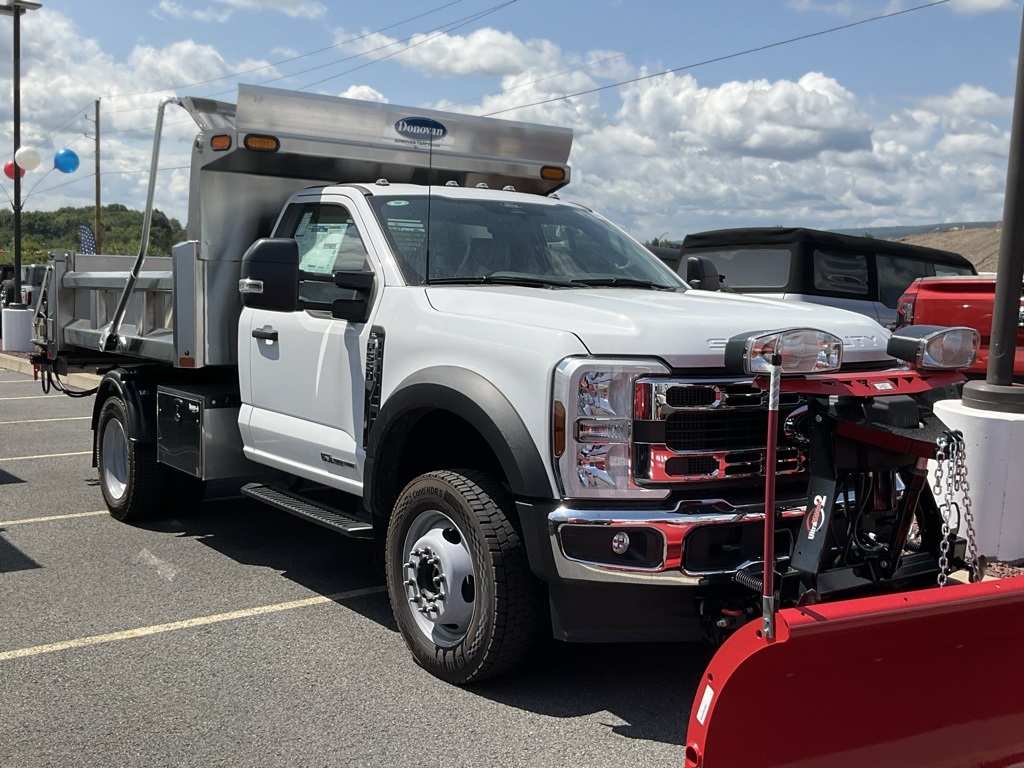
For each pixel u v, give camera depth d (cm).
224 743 378
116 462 733
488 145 672
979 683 337
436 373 439
